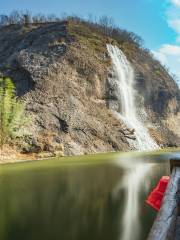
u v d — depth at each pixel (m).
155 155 46.75
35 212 14.22
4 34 92.69
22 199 16.66
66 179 23.05
